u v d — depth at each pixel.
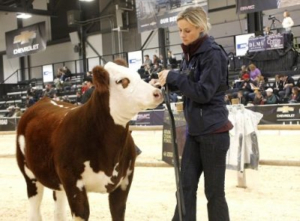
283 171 8.26
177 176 3.57
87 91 7.29
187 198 3.66
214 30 26.03
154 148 12.00
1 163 11.20
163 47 23.84
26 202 6.81
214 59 3.38
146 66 20.52
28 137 4.32
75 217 3.74
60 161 3.77
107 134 3.62
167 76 3.46
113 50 29.69
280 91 16.02
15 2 33.09
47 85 27.14
